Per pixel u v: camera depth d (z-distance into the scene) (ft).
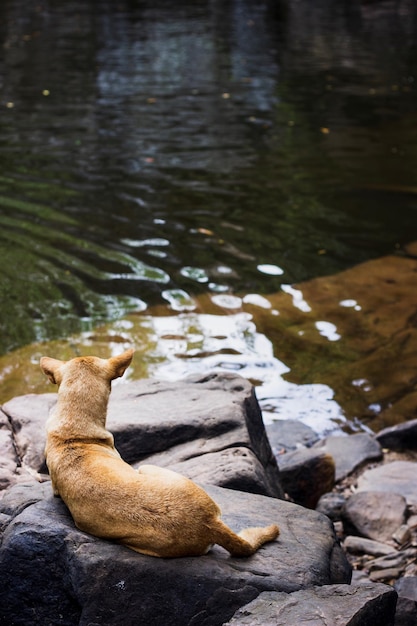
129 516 11.25
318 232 36.42
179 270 31.96
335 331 27.55
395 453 21.52
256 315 28.55
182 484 11.46
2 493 14.34
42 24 96.73
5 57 75.66
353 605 10.83
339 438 21.68
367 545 17.25
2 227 35.42
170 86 64.75
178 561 11.27
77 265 32.04
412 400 23.75
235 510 13.33
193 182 42.50
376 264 33.09
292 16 107.24
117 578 11.11
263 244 34.86
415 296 30.22
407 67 74.02
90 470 11.64
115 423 16.17
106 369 12.94
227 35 90.89
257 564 11.64
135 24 98.07
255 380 24.58
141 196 40.14
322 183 43.06
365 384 24.50
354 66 74.23
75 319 27.81
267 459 17.84
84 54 77.46
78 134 50.72
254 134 51.93
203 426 16.37
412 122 55.47
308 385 24.40
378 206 39.88
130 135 50.80
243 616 10.65
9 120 53.67
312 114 57.26
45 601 11.56
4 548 11.60
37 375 24.31
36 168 43.93
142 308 28.78
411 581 15.40
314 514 13.56
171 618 11.12
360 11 111.45
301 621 10.46
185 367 24.93
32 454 15.78
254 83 66.44
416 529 17.79
